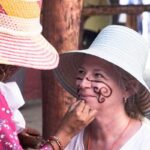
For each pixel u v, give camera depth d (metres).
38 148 1.77
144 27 6.89
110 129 1.88
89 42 6.46
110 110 1.87
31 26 1.65
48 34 2.96
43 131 3.09
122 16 6.66
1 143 1.47
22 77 2.91
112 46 1.83
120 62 1.79
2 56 1.54
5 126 1.47
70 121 1.74
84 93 1.85
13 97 1.58
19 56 1.58
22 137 1.98
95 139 1.92
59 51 2.95
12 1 1.58
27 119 6.48
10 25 1.58
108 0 6.56
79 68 1.93
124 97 1.87
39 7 1.72
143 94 1.89
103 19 6.63
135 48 1.86
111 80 1.84
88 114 1.77
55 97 2.99
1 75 1.61
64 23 2.93
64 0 2.91
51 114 3.02
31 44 1.63
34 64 1.61
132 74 1.78
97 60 1.84
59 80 2.14
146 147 1.83
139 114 1.92
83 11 4.46
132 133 1.88
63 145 1.73
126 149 1.85
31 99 7.45
